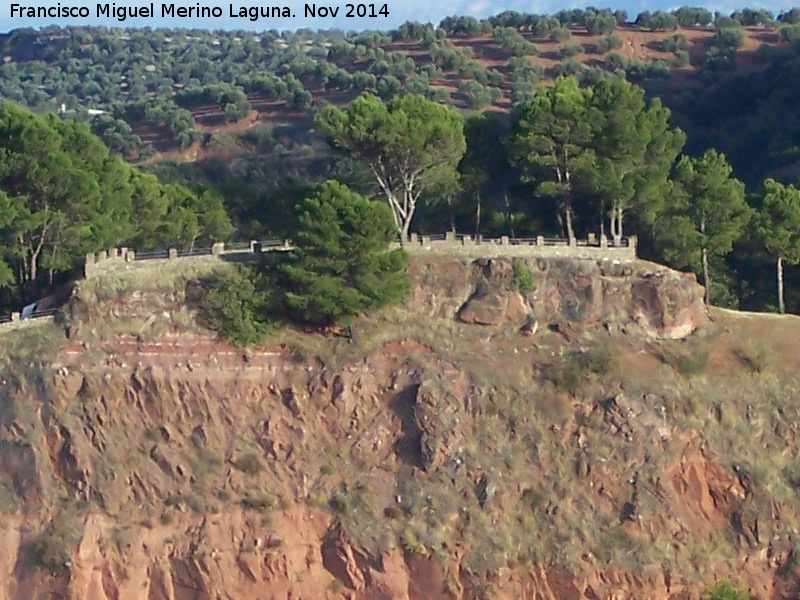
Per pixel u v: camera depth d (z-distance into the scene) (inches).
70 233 4566.9
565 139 4847.4
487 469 4106.8
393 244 4544.8
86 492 3973.9
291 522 4025.6
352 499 4055.1
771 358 4436.5
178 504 3993.6
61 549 3875.5
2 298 4557.1
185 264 4357.8
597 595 3986.2
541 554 4020.7
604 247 4638.3
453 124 4857.3
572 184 4879.4
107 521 3951.8
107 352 4138.8
